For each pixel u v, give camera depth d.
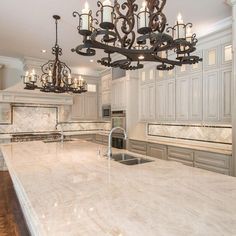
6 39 4.06
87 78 6.56
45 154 2.58
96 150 2.88
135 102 5.19
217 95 3.32
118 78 5.58
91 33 1.56
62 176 1.62
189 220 0.92
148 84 4.87
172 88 4.18
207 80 3.48
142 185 1.40
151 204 1.09
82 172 1.74
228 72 3.16
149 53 1.67
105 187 1.36
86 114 6.59
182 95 3.96
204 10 2.93
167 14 3.03
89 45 1.57
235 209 1.03
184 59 1.91
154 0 1.56
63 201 1.13
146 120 4.94
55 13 3.07
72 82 3.36
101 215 0.97
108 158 2.34
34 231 0.87
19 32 3.74
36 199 1.16
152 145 4.39
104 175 1.65
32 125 5.94
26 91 5.36
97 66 6.14
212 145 3.75
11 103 5.50
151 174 1.68
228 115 3.16
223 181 1.49
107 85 6.22
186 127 4.32
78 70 6.41
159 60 1.91
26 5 2.85
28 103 5.57
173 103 4.16
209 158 3.25
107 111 6.20
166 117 4.34
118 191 1.29
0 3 2.79
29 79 3.14
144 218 0.94
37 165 1.99
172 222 0.90
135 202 1.12
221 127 3.62
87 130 7.03
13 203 3.23
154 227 0.86
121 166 1.95
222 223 0.89
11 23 3.39
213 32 3.28
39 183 1.45
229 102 3.15
